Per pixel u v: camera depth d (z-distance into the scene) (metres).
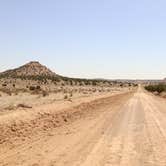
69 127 20.48
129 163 10.70
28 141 14.77
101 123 22.92
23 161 10.67
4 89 62.22
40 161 10.69
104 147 13.59
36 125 19.75
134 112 32.00
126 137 16.47
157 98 65.50
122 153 12.38
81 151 12.60
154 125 21.67
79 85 162.12
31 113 24.00
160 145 14.22
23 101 38.72
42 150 12.66
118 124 22.27
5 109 26.05
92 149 13.09
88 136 16.67
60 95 58.31
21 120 20.08
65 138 15.88
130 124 22.25
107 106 41.41
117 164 10.51
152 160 11.20
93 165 10.27
